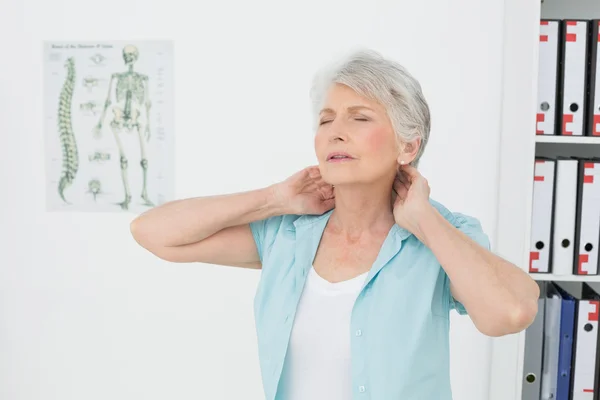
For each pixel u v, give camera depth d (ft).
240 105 8.25
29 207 8.71
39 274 8.79
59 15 8.40
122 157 8.52
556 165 6.86
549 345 7.03
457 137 7.96
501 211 7.48
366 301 4.16
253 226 4.91
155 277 8.66
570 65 6.72
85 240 8.70
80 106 8.51
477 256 3.92
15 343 8.91
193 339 8.70
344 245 4.45
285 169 8.29
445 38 7.88
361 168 4.13
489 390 7.84
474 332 8.20
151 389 8.83
